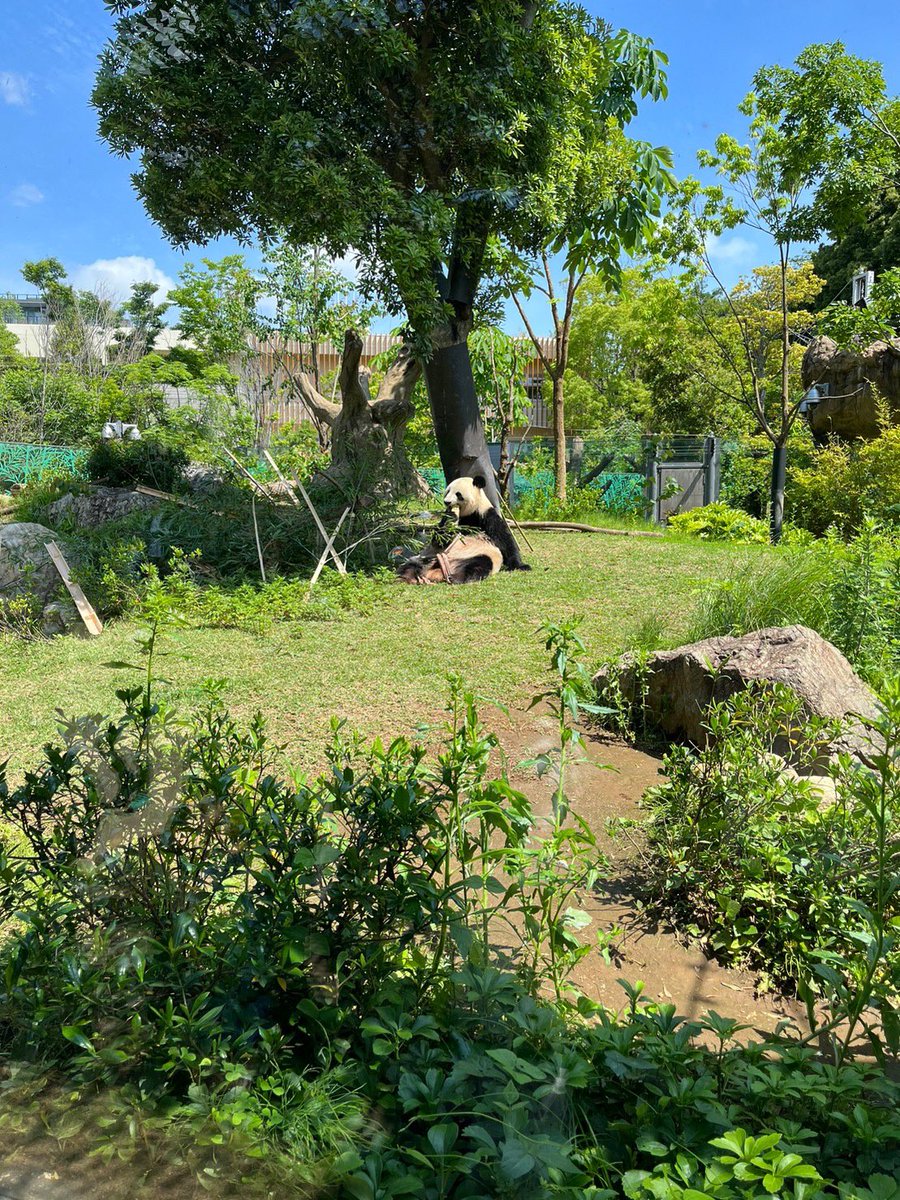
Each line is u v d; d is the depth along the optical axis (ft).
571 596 31.78
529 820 8.70
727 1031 7.32
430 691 21.79
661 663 19.58
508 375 60.23
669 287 84.64
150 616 10.00
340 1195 5.65
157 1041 6.32
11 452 76.33
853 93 53.83
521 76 36.65
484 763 8.96
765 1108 6.70
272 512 40.40
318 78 33.24
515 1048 6.70
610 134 45.91
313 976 7.45
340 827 10.25
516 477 65.26
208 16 30.53
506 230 39.86
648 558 40.19
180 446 51.29
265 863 7.62
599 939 10.16
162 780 8.13
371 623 28.94
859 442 62.85
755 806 12.73
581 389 129.18
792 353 99.96
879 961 9.02
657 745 18.97
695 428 105.81
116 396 77.87
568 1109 6.31
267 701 20.97
